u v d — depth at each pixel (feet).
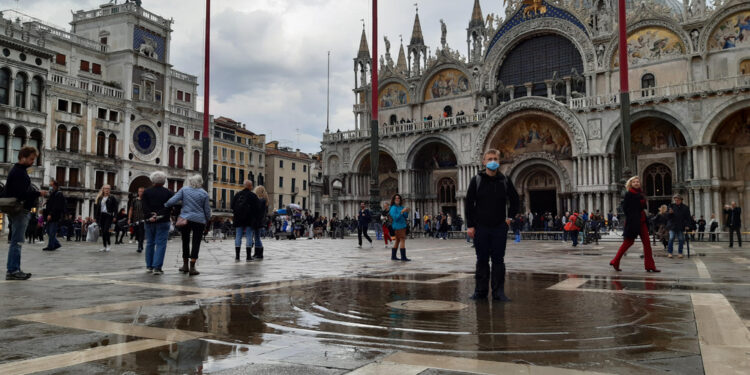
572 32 160.97
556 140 160.25
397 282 33.45
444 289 30.04
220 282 33.12
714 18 138.21
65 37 188.44
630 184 42.01
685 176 139.85
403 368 13.60
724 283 32.42
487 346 16.11
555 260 54.54
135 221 65.92
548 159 159.74
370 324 19.71
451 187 185.16
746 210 132.77
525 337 17.39
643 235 41.52
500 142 168.86
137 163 200.64
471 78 180.04
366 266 45.83
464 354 15.16
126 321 19.95
